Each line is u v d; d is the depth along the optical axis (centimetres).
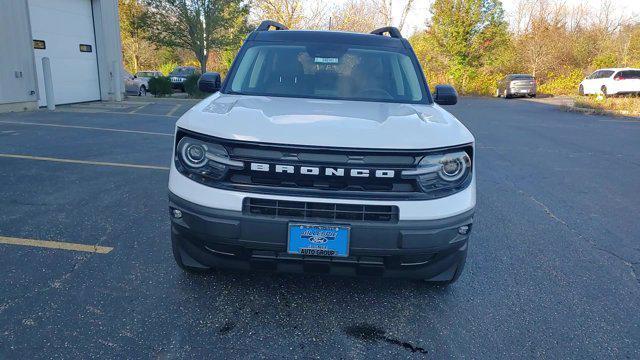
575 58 4000
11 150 771
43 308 309
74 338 279
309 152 273
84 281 347
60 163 696
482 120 1714
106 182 606
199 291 340
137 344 277
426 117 325
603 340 303
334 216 274
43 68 1370
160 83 2141
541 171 821
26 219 465
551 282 383
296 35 446
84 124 1098
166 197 552
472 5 3600
